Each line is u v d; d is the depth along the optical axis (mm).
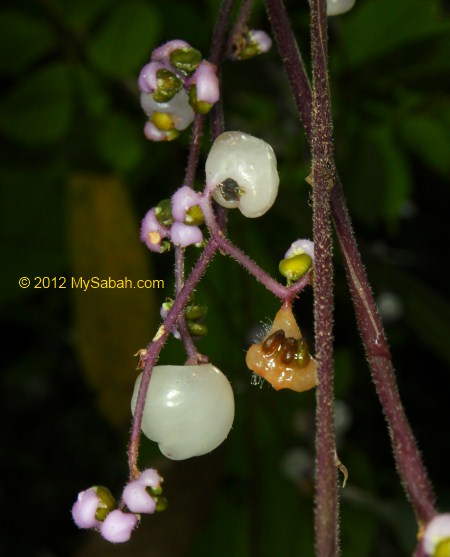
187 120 176
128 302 308
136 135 313
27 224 330
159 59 172
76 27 291
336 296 370
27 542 390
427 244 413
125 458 324
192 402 160
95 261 308
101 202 310
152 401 160
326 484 149
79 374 427
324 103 155
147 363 157
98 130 311
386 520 317
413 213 411
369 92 302
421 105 304
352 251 157
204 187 164
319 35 157
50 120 306
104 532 154
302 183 318
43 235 332
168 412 160
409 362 414
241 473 297
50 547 390
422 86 299
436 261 412
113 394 309
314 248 152
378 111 307
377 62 295
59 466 407
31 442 413
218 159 161
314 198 153
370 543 311
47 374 428
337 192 158
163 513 268
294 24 299
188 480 275
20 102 300
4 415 419
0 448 409
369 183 322
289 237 319
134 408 161
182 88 172
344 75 299
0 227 329
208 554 290
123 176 317
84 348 308
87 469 407
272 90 304
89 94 301
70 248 309
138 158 318
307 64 299
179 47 172
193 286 159
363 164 319
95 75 297
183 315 165
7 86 326
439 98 301
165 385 160
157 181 348
